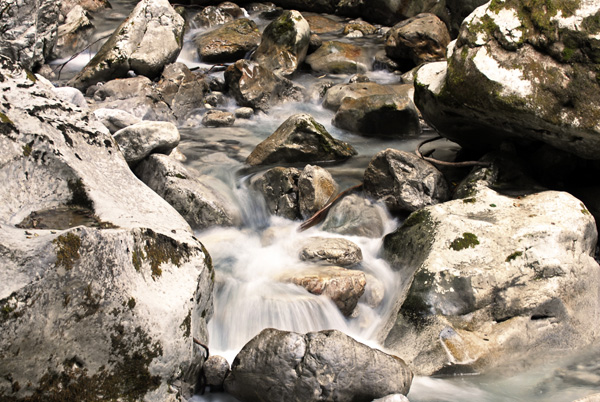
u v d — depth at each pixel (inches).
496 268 176.6
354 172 260.2
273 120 348.2
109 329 121.0
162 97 333.1
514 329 171.2
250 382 142.9
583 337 176.1
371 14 553.6
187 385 143.9
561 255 178.9
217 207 219.9
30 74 167.0
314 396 137.7
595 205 214.1
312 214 228.4
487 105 200.1
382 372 144.6
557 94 189.2
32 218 138.5
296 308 173.9
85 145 163.2
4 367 107.4
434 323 170.6
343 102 324.2
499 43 197.9
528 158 229.1
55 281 113.2
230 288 182.5
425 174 222.8
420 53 432.1
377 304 191.5
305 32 425.1
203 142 301.3
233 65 363.3
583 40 185.0
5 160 141.3
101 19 468.8
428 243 188.9
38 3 333.1
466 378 161.9
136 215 152.4
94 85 341.4
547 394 155.3
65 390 115.8
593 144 191.0
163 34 367.9
